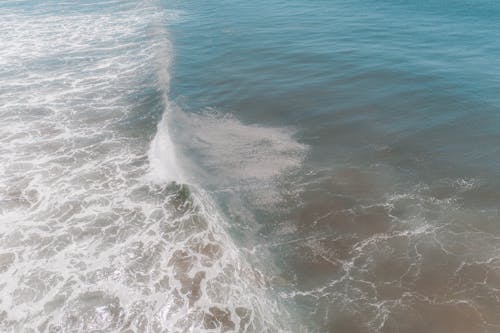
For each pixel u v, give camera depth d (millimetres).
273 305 11906
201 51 31625
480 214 14969
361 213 15273
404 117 21156
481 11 38719
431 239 14031
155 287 12398
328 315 11641
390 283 12562
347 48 30734
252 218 15141
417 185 16562
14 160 18531
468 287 12336
